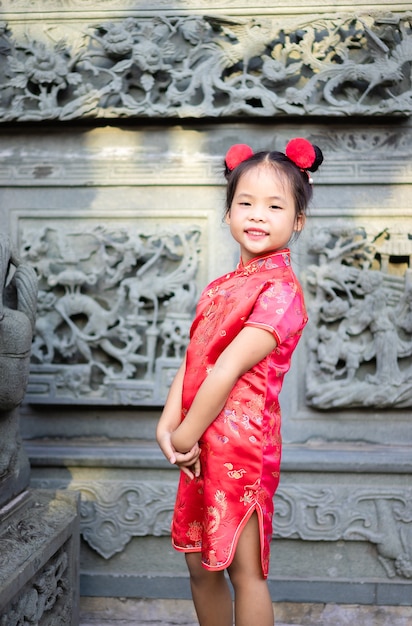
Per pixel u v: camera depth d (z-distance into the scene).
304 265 2.19
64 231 2.23
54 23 2.20
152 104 2.15
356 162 2.17
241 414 1.36
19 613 1.47
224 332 1.38
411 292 2.12
